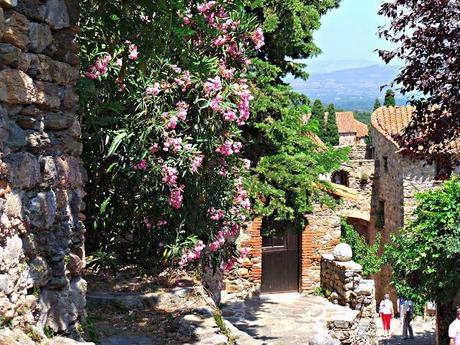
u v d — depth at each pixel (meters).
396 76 11.07
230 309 14.76
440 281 15.53
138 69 7.68
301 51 14.91
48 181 4.69
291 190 14.14
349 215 27.33
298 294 16.70
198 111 8.16
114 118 7.27
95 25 7.00
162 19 6.75
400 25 10.93
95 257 8.98
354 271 14.98
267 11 14.00
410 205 23.94
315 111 55.16
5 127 4.17
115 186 8.44
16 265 4.24
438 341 17.14
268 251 16.81
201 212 8.93
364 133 70.62
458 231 14.95
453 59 10.59
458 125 10.71
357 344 13.35
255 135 14.51
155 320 7.72
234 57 9.15
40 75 4.60
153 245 9.00
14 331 4.12
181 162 8.01
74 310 5.02
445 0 10.51
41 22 4.64
